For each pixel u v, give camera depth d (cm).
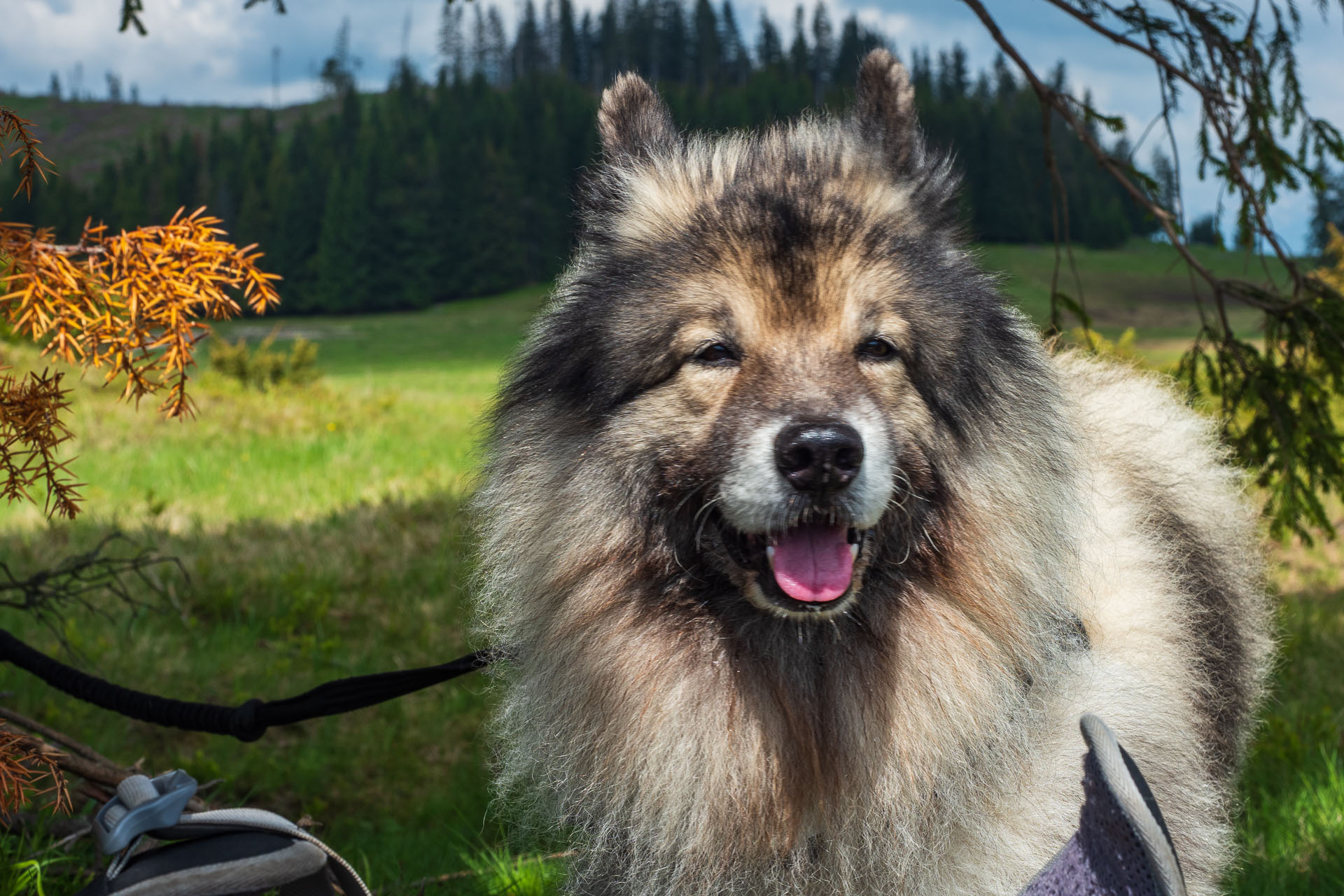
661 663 266
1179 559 329
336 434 1557
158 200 11100
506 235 10312
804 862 260
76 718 570
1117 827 174
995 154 9388
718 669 264
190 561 852
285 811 536
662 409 266
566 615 275
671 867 263
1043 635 269
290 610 774
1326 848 412
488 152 10381
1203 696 319
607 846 274
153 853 193
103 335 280
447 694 673
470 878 428
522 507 287
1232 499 391
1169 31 473
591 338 279
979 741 258
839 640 263
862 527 247
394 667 695
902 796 257
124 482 1151
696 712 263
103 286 286
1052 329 472
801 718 260
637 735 263
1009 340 290
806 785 258
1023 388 287
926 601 267
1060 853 189
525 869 424
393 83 15712
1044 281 6956
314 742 607
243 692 640
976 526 271
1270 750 523
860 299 259
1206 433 406
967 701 259
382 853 466
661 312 266
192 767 538
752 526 246
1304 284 512
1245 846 413
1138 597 306
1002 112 9544
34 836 402
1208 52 475
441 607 792
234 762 565
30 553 816
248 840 193
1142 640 297
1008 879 251
